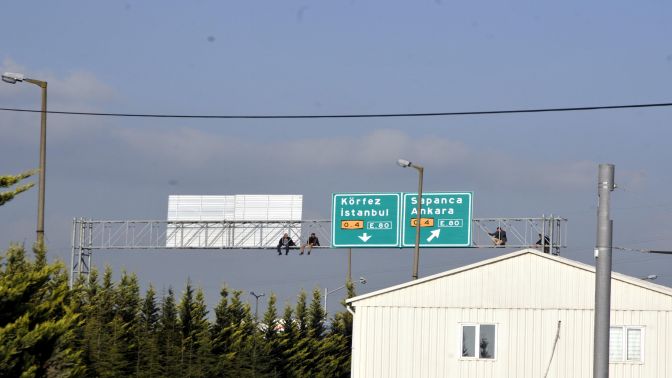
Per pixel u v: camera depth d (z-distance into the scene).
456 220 121.00
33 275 51.12
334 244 125.19
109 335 104.25
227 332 124.25
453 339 85.81
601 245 49.72
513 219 120.44
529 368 83.94
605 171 49.88
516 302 84.81
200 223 131.50
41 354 49.72
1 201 50.09
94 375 100.31
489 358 84.88
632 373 81.38
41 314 51.19
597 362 49.53
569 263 83.94
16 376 48.38
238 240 130.50
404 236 122.75
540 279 84.56
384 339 87.00
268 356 129.38
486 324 85.25
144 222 131.88
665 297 81.50
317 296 146.38
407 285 87.12
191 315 117.56
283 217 129.25
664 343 81.25
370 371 86.94
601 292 49.59
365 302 87.75
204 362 116.19
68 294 68.06
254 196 130.50
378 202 123.94
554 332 83.88
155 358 109.31
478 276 85.81
